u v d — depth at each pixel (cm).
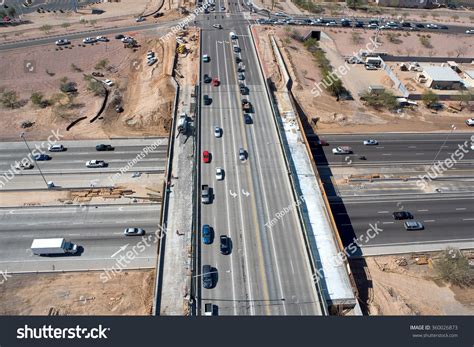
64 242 7812
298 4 19138
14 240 8125
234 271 6962
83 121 11512
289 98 11700
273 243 7456
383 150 11181
